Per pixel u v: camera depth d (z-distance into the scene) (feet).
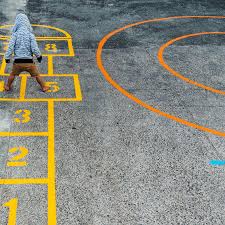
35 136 24.11
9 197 19.35
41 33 40.09
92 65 34.14
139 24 44.50
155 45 39.27
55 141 23.76
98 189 20.27
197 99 29.78
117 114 27.09
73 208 19.01
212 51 38.60
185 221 18.66
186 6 51.88
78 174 21.21
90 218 18.49
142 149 23.63
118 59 35.65
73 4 49.90
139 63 35.12
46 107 27.30
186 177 21.58
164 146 24.04
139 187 20.62
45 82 30.63
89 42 38.88
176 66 34.99
